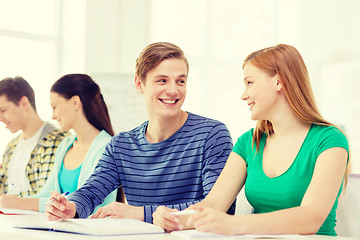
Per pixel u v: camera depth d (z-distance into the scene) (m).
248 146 1.96
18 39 5.43
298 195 1.73
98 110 2.82
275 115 1.81
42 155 3.15
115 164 2.30
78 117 2.78
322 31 6.75
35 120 3.37
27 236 1.36
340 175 1.63
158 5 6.24
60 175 2.80
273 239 1.32
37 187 3.11
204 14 6.71
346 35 6.71
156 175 2.21
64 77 2.80
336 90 6.67
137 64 2.24
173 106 2.17
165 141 2.23
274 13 6.73
